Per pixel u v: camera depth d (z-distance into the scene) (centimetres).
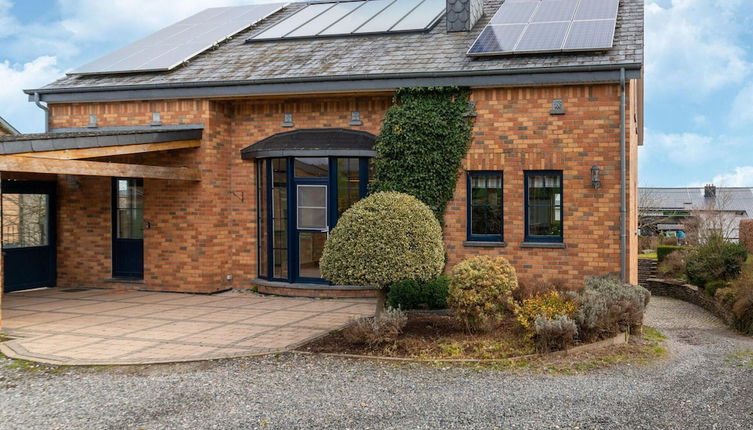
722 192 4247
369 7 1667
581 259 1113
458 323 905
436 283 1062
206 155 1280
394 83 1170
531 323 817
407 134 1176
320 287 1238
